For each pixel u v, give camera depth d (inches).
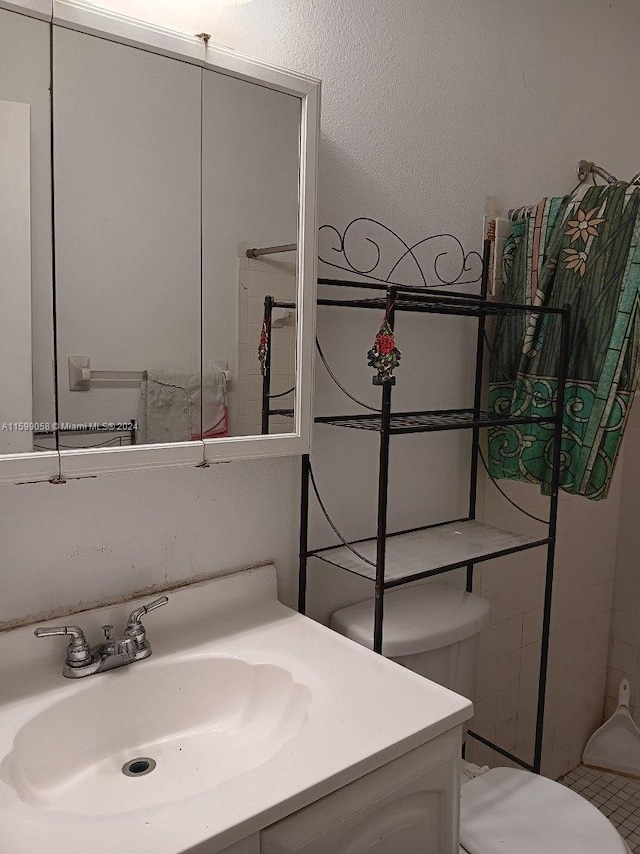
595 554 93.5
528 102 74.9
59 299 40.8
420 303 65.3
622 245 60.6
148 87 43.0
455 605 65.4
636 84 89.4
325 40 56.6
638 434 94.2
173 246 44.9
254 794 33.5
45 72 39.3
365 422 58.0
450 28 66.2
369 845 38.2
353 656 47.7
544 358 65.6
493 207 72.2
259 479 56.8
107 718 44.2
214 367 47.1
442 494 72.0
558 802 59.4
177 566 52.8
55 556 46.9
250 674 47.4
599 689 98.2
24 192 39.3
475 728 79.5
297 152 49.8
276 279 49.4
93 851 29.9
